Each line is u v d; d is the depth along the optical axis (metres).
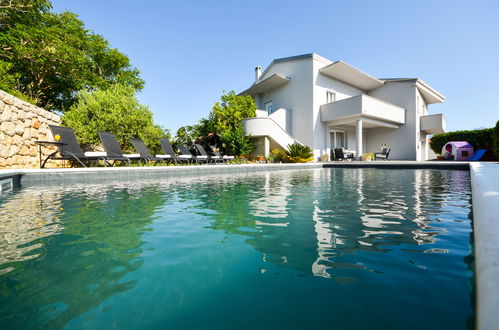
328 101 15.24
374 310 0.85
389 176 6.20
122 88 10.36
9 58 9.36
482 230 0.97
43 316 0.85
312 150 14.09
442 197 3.19
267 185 4.54
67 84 12.42
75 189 4.10
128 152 10.04
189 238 1.70
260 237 1.71
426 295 0.95
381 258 1.33
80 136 8.34
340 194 3.51
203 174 6.98
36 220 2.17
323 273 1.17
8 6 9.43
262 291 1.01
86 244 1.57
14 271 1.19
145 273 1.18
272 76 14.51
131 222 2.11
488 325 0.46
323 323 0.78
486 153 12.64
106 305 0.91
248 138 13.67
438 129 16.42
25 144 6.28
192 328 0.77
